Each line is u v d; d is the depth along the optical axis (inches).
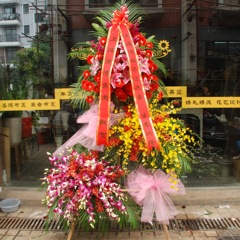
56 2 148.4
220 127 153.0
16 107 151.6
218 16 149.6
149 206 104.6
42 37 149.7
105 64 93.8
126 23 98.1
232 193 146.6
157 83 106.3
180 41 148.7
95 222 105.7
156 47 114.2
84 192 96.0
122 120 100.9
